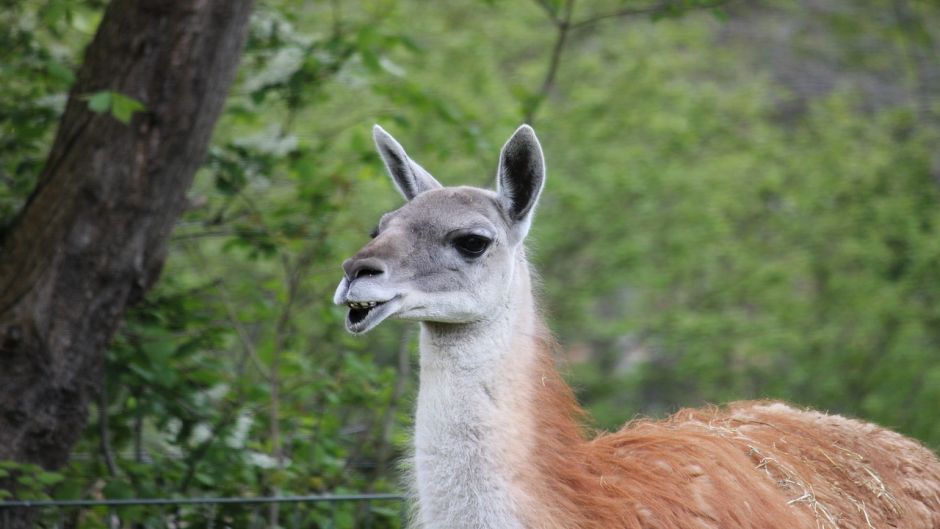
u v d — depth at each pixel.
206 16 25.92
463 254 18.41
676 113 68.00
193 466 28.55
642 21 70.19
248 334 37.09
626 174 65.50
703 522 18.52
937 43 71.25
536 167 19.47
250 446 29.17
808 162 67.88
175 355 29.66
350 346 34.34
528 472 18.12
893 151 69.00
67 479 26.86
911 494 21.34
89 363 26.17
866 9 72.12
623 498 18.53
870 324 64.56
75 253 25.59
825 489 20.11
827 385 63.25
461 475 18.08
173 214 26.86
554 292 65.88
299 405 32.16
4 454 25.31
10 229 26.58
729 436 20.66
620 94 68.25
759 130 69.19
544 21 68.50
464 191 19.33
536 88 66.81
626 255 64.81
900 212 66.88
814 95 73.56
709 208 65.94
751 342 63.09
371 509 28.08
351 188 34.12
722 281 66.50
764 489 19.14
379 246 18.11
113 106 23.72
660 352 65.00
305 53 32.47
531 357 19.00
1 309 25.53
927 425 60.84
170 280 31.94
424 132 56.72
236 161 31.73
